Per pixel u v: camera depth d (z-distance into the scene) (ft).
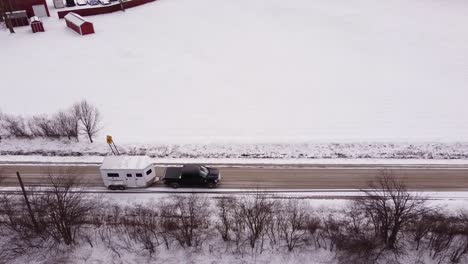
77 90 207.41
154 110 186.09
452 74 210.79
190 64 234.79
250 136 162.71
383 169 139.54
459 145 152.25
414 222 106.52
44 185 134.31
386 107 181.57
